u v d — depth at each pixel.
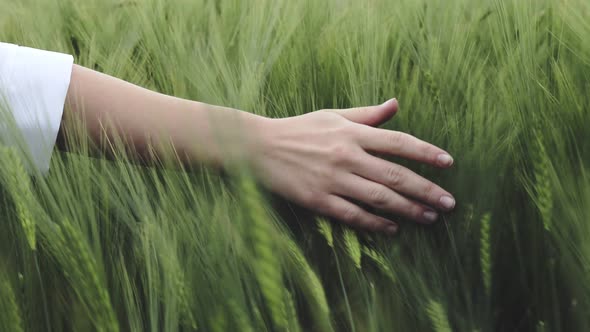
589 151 0.89
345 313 0.82
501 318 0.85
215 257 0.74
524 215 0.88
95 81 0.85
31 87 0.83
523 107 0.91
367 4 1.16
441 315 0.75
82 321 0.74
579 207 0.83
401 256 0.85
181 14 1.27
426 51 1.05
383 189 0.85
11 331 0.71
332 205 0.86
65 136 0.85
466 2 1.20
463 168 0.88
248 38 1.11
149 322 0.76
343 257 0.85
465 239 0.85
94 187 0.81
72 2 1.33
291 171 0.86
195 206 0.80
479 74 0.99
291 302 0.71
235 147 0.65
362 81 0.98
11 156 0.73
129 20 1.25
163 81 1.05
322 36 1.10
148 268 0.74
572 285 0.83
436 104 0.96
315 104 1.01
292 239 0.83
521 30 1.00
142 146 0.84
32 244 0.71
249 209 0.63
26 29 1.21
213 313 0.73
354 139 0.86
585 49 1.00
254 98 0.95
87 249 0.71
